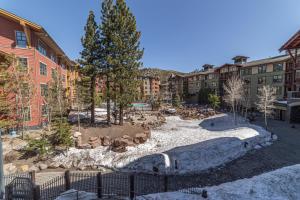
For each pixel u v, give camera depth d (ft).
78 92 72.54
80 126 69.10
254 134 64.85
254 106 138.92
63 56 103.55
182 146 52.60
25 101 60.59
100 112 112.27
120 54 65.82
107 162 43.04
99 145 51.37
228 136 61.36
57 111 73.51
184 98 218.79
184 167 41.22
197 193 30.50
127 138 54.60
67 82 126.62
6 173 37.17
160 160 42.47
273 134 65.72
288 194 30.27
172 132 71.31
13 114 60.85
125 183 35.01
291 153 49.80
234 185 32.83
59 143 48.11
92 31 66.54
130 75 66.90
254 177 36.14
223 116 113.39
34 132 62.59
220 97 161.27
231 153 48.70
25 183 29.07
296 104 90.22
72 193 29.91
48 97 68.74
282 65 120.88
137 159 43.62
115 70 65.87
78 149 48.52
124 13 65.57
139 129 67.72
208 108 146.10
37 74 69.36
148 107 157.07
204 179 37.50
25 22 61.87
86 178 36.60
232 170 41.19
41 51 75.05
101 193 29.76
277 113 104.94
